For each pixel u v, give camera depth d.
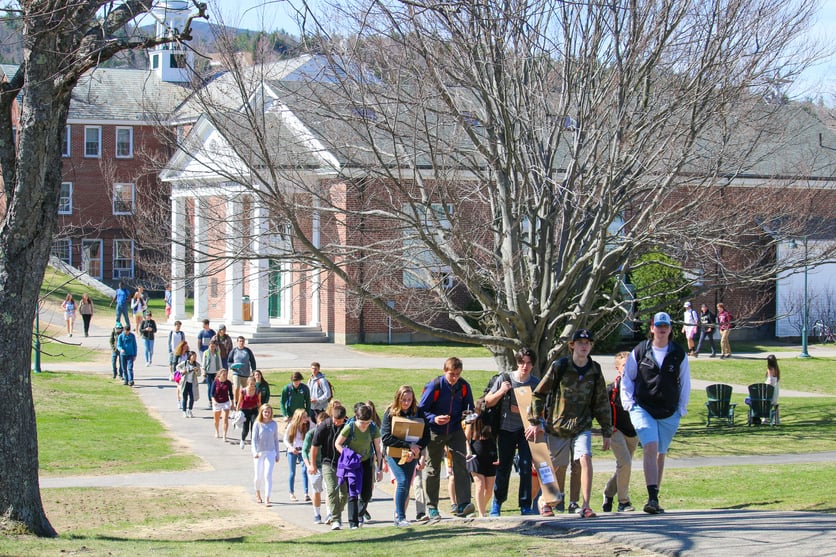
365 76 18.69
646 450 11.62
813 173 29.94
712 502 15.82
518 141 20.27
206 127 22.98
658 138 20.12
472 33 18.12
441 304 22.89
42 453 22.41
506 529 11.51
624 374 11.69
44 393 30.47
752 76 19.41
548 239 21.44
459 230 18.11
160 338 45.56
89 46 12.30
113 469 21.17
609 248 24.64
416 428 13.49
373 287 23.72
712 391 27.95
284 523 16.38
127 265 67.44
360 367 37.25
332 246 20.20
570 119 24.08
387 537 11.97
